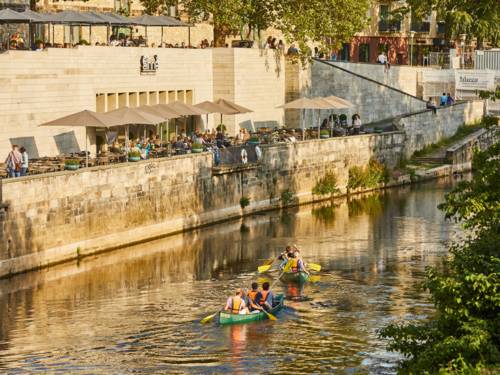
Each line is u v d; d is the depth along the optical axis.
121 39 91.06
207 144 83.12
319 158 93.25
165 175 75.06
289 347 49.91
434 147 111.50
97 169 68.75
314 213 86.75
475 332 35.75
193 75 93.88
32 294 59.16
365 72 112.44
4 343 50.66
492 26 107.31
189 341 50.94
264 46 110.81
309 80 106.50
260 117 100.44
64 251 66.56
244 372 46.47
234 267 66.31
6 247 62.34
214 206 80.81
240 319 53.66
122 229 71.31
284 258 63.88
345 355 48.75
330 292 60.25
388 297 58.97
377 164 100.81
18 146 74.06
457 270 38.62
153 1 98.44
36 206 64.19
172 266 66.31
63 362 47.97
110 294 59.41
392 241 74.69
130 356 48.75
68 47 81.12
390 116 111.19
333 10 101.88
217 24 100.31
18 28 86.81
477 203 44.84
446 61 127.38
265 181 87.00
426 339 37.81
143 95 88.06
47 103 77.19
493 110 120.44
